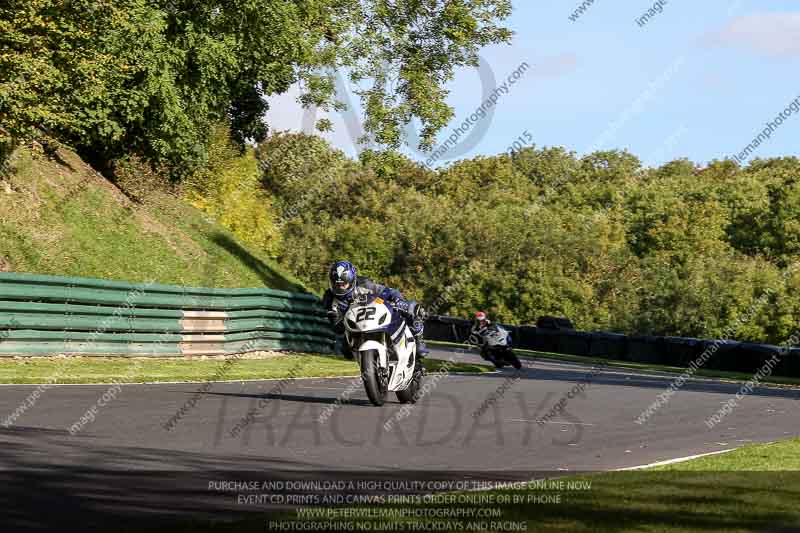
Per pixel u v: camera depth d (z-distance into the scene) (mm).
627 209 195750
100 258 55375
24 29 47656
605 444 22281
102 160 68188
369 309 27922
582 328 147250
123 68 54969
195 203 86438
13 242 51438
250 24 65500
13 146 53719
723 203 199875
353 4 72312
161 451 18078
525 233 159875
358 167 190125
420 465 17953
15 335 40188
